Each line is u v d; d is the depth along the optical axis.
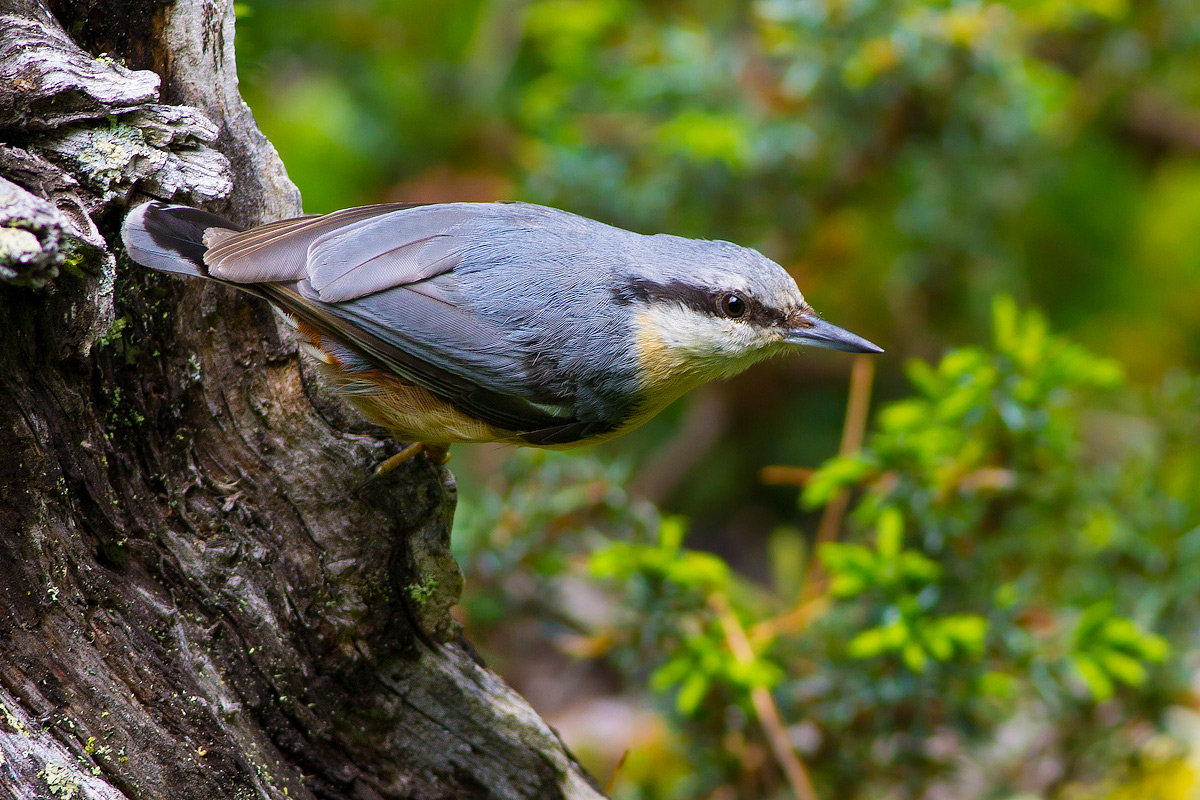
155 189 5.40
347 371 6.12
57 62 5.11
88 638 5.39
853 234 11.30
